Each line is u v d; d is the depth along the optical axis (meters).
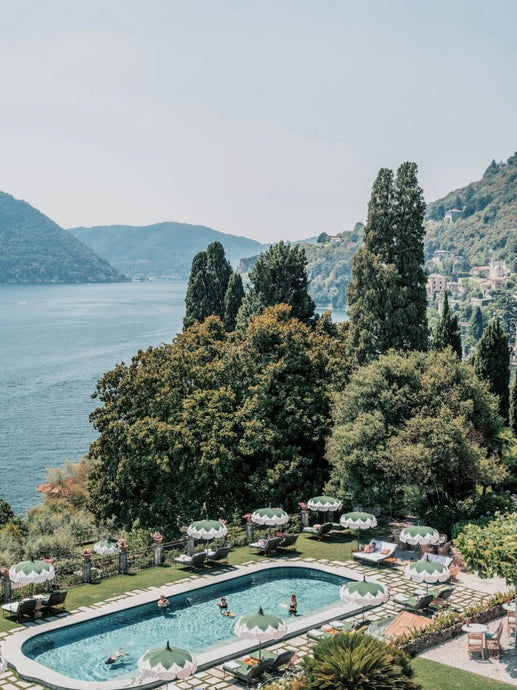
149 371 53.81
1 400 148.50
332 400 49.91
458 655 27.88
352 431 44.38
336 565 39.97
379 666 22.72
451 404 44.88
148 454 49.19
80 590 36.44
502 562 27.11
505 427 53.72
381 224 55.25
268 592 36.75
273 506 48.78
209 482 48.53
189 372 53.66
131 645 30.16
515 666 26.84
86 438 117.00
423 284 56.28
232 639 30.72
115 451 51.88
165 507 48.62
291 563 40.25
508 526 28.84
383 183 55.50
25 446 111.62
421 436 43.12
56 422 128.38
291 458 48.91
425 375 45.97
